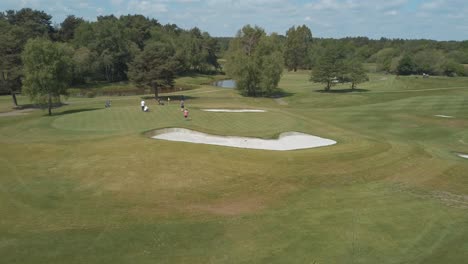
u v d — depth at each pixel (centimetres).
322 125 4416
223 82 15050
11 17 15200
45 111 6750
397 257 1494
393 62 16925
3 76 7475
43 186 2267
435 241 1623
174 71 8556
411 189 2286
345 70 10275
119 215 1875
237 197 2145
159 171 2505
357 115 5481
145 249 1543
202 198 2123
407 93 8481
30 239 1611
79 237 1636
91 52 12400
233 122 4438
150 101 8038
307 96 8869
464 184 2395
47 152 2947
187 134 3697
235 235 1675
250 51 9844
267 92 9650
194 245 1581
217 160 2723
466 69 16075
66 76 6419
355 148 3131
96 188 2247
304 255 1502
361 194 2189
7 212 1889
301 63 19325
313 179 2433
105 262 1439
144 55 8381
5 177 2419
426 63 16138
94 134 3734
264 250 1542
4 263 1419
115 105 7412
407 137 4059
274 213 1919
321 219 1838
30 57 5997
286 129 3997
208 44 17912
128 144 3070
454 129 4469
